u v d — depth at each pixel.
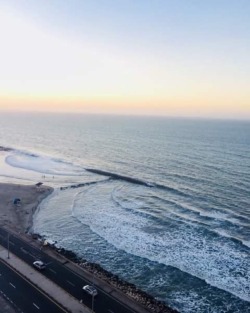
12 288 47.56
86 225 79.44
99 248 67.19
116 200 99.88
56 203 97.19
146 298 49.12
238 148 195.25
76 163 159.00
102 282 51.00
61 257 58.66
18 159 167.62
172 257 63.31
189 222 80.56
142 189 112.44
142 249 66.56
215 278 56.25
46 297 45.84
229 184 113.81
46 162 160.50
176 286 54.22
